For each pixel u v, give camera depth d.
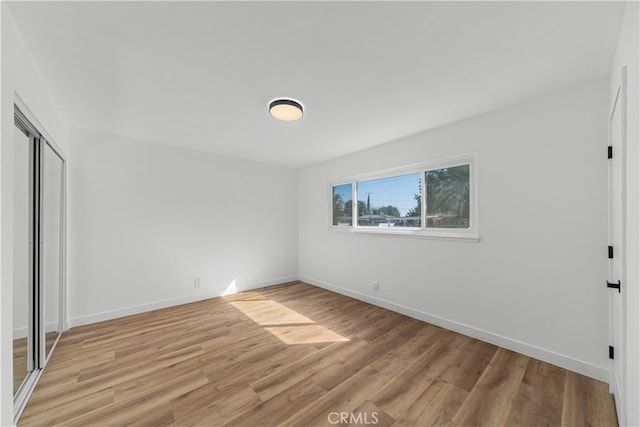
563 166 1.99
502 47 1.51
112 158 3.03
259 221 4.38
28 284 1.85
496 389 1.75
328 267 4.26
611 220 1.75
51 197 2.40
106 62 1.66
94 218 2.91
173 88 1.99
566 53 1.55
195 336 2.56
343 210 4.11
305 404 1.63
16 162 1.69
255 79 1.86
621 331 1.39
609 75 1.77
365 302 3.60
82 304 2.82
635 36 1.09
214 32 1.39
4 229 1.17
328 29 1.37
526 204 2.17
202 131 2.94
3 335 1.16
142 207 3.24
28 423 1.46
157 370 1.98
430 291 2.86
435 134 2.80
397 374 1.93
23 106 1.45
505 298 2.29
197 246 3.70
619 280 1.50
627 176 1.25
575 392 1.71
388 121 2.59
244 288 4.18
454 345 2.35
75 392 1.73
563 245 1.99
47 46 1.49
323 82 1.90
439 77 1.83
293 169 4.88
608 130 1.79
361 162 3.69
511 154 2.25
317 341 2.45
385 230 3.43
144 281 3.25
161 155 3.39
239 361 2.11
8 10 1.21
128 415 1.53
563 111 1.99
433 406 1.61
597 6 1.21
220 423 1.48
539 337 2.11
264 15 1.27
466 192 2.65
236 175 4.11
